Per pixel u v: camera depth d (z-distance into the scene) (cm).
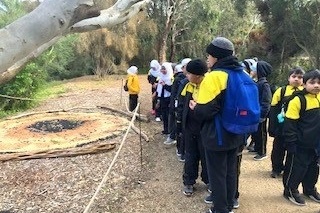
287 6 1998
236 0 2530
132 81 1052
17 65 118
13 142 752
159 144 727
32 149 699
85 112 1079
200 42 2592
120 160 632
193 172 462
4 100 1245
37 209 473
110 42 2350
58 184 546
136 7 151
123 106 1185
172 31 2612
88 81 2259
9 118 1030
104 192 509
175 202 455
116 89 1712
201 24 2552
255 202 432
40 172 593
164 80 777
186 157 462
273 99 488
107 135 780
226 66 335
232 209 382
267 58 2138
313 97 393
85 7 97
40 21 90
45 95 1513
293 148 401
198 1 2522
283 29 2052
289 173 424
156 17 2595
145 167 596
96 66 2436
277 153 503
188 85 442
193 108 350
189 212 425
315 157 415
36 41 90
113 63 2431
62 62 2223
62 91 1714
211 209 389
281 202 431
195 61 415
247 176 518
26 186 546
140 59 2728
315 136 393
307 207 416
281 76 2016
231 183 373
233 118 328
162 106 782
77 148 690
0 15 1461
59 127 880
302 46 1975
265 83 490
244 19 2477
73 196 504
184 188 475
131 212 441
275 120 487
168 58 2831
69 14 95
